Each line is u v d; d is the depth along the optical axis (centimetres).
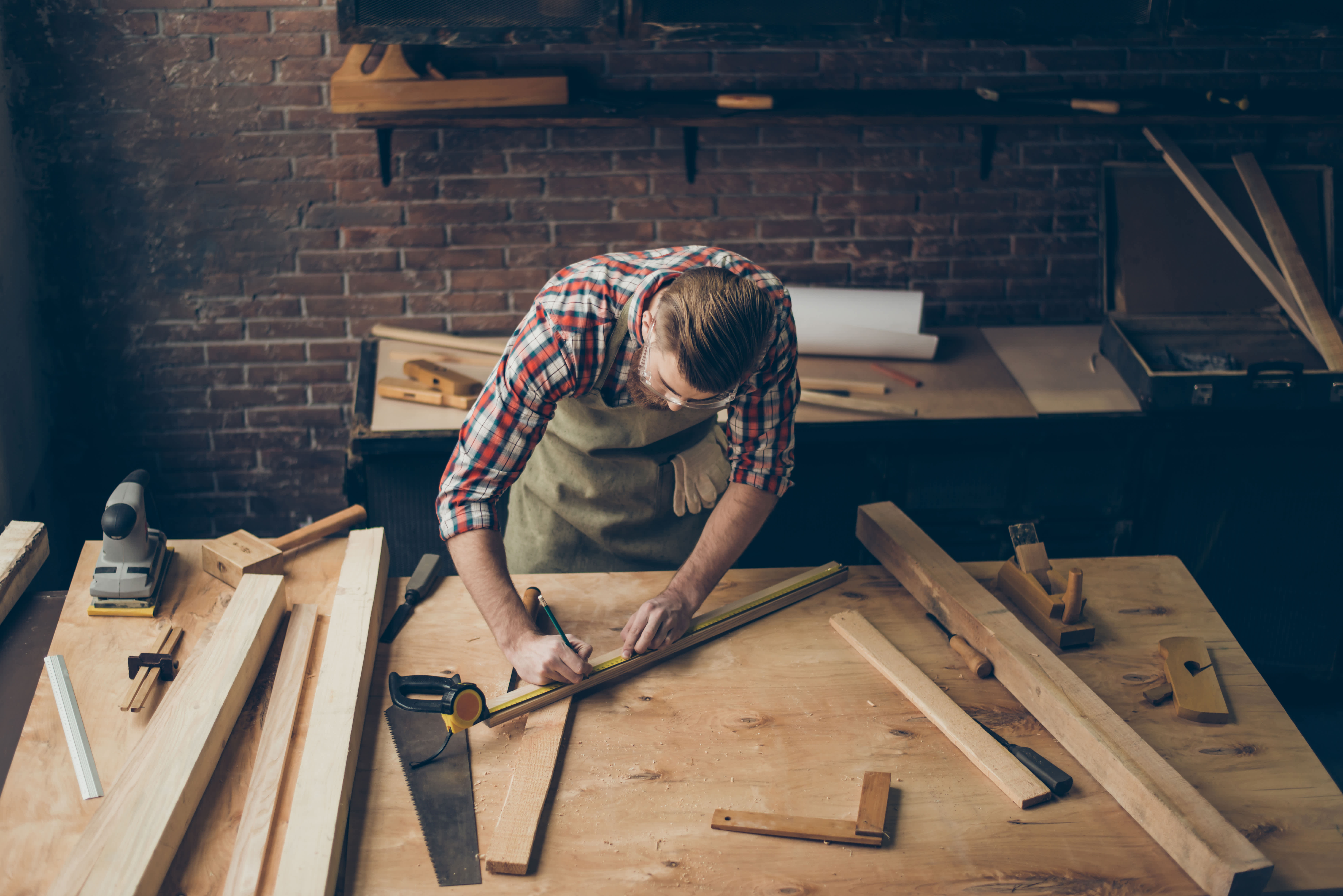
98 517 321
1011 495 269
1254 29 252
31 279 288
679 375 121
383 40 241
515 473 150
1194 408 255
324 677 143
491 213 301
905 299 291
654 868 121
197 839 123
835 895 118
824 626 165
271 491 328
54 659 149
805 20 248
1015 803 131
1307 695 292
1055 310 325
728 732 142
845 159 304
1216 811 124
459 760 137
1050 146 306
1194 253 301
